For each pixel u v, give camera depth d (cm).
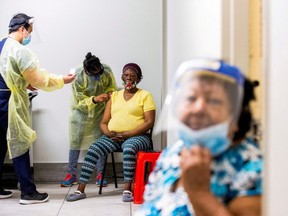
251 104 107
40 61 430
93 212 328
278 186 93
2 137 355
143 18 433
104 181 413
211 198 96
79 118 407
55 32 430
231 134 100
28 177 349
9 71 332
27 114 346
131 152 361
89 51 433
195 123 97
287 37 90
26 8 427
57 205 348
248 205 98
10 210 333
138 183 349
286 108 90
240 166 102
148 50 435
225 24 164
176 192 118
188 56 244
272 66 98
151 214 122
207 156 95
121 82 436
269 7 100
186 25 254
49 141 434
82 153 430
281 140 92
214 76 100
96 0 430
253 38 164
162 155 129
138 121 381
